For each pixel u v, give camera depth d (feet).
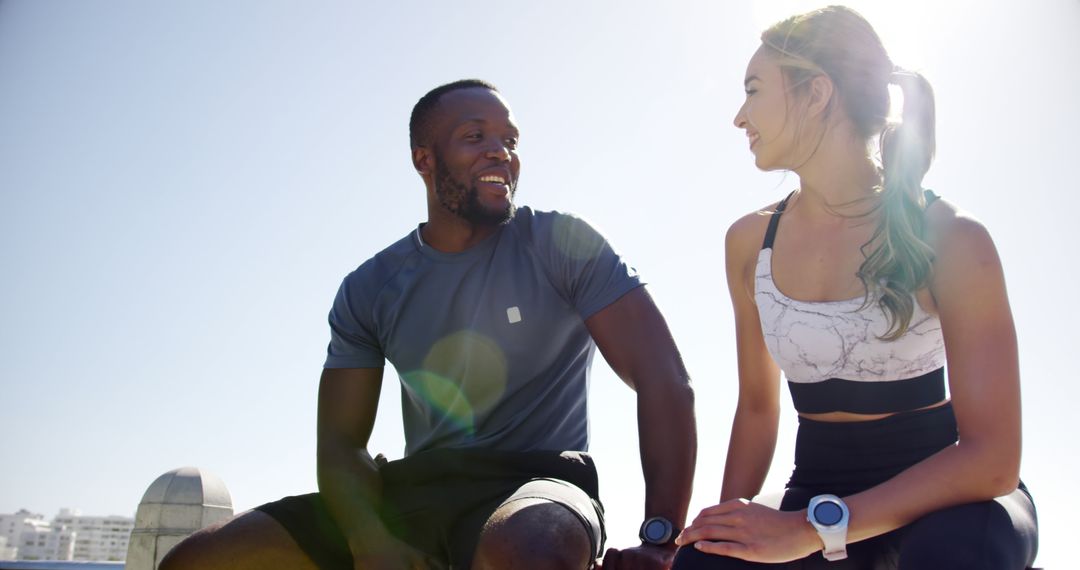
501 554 6.61
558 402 8.83
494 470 8.22
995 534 5.49
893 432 6.57
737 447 7.94
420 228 9.52
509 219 9.16
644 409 8.20
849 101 6.98
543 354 8.77
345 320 9.38
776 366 7.96
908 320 6.37
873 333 6.59
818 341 6.77
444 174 9.05
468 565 7.87
